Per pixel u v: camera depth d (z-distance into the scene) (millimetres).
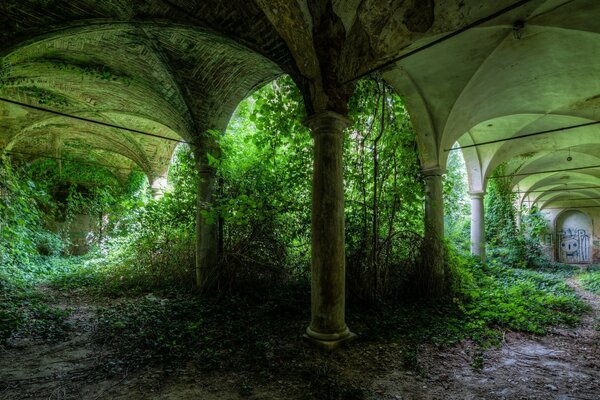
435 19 4574
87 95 9484
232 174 7789
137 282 8992
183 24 5246
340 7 4590
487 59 6824
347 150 7688
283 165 7691
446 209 11461
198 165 7895
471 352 4977
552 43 6371
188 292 7918
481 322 6070
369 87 7176
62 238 16859
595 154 12992
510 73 7430
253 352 4535
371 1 4496
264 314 6203
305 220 7664
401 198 7848
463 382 4023
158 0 4848
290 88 7168
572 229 24969
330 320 4863
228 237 8039
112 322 5699
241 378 3906
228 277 7547
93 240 16438
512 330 6082
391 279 7512
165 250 9328
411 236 7867
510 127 11195
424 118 8102
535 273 13070
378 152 7840
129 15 5082
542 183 20250
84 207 16766
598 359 4855
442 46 6508
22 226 9602
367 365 4379
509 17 5637
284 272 7777
